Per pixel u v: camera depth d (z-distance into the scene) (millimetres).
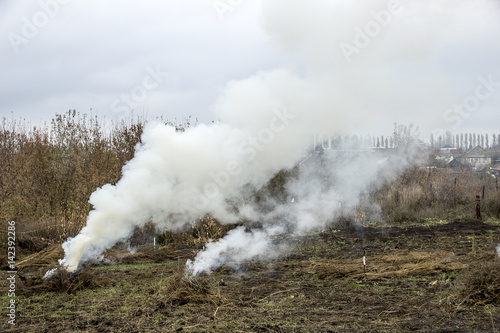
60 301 8648
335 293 8617
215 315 7469
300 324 6941
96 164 16797
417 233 15844
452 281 8984
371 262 11047
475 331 6449
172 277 9156
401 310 7434
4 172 17375
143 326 7051
